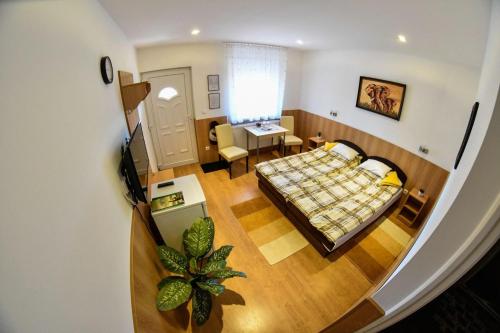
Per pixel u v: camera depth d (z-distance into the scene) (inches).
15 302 18.1
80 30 45.2
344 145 173.9
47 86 29.9
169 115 175.9
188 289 65.3
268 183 145.9
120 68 81.9
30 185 23.1
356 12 74.5
